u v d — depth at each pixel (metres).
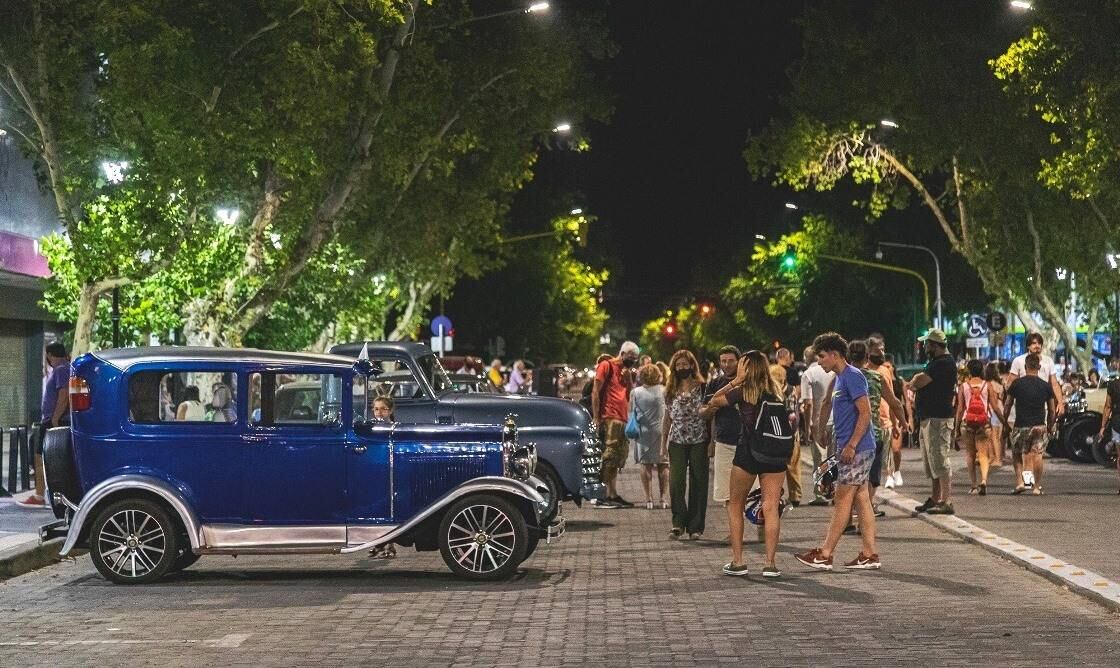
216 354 13.93
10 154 31.94
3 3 24.66
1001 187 45.88
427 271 48.22
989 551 15.46
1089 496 22.11
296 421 13.89
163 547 13.82
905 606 11.91
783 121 48.34
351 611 12.04
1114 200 38.75
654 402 21.14
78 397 13.87
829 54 46.47
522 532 13.77
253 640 10.69
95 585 13.79
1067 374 41.81
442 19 34.56
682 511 17.42
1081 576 12.95
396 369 19.09
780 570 14.34
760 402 13.66
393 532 13.80
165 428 13.82
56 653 10.24
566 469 18.31
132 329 28.36
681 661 9.72
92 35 25.44
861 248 68.69
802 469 29.67
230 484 13.77
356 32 28.36
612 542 17.08
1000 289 48.25
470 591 13.18
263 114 27.55
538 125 42.25
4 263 31.34
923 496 22.31
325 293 37.59
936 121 44.91
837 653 9.92
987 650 9.97
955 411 23.03
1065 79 36.22
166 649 10.36
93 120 25.88
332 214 32.78
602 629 11.02
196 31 27.55
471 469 13.87
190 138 25.88
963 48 44.41
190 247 26.73
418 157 35.47
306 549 13.79
